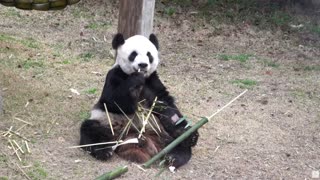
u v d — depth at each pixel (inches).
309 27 451.2
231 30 434.3
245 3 492.7
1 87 270.1
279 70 355.9
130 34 278.8
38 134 225.3
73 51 353.1
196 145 232.2
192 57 370.6
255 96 301.3
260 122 264.2
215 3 486.9
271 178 209.6
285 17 468.1
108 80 215.8
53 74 301.9
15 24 401.1
